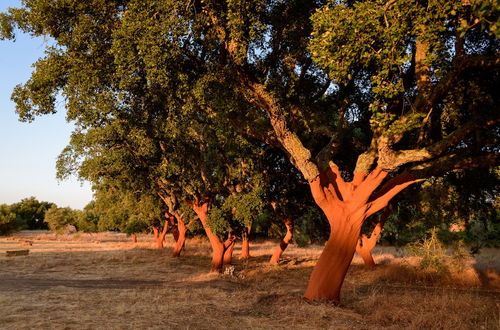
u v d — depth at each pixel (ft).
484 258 71.10
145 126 48.80
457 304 31.14
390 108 36.22
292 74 37.83
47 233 247.70
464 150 33.83
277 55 39.24
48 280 52.95
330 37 24.84
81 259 87.40
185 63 35.50
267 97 34.14
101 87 37.37
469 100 34.76
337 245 35.14
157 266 77.15
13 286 44.01
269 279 58.65
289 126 38.09
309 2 36.91
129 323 23.47
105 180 72.95
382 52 25.27
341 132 40.22
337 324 25.38
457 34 28.63
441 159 34.17
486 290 44.55
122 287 45.60
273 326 24.18
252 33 29.89
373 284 51.39
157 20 29.86
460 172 50.21
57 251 112.16
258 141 64.90
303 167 35.60
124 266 76.33
